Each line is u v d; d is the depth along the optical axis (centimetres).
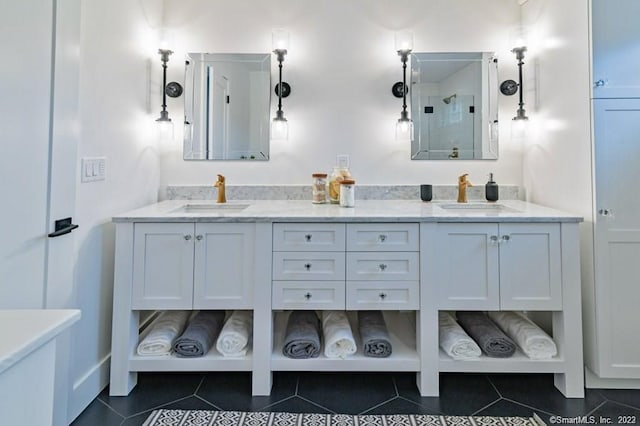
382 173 254
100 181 185
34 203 132
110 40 193
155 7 245
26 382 64
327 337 187
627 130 183
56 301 143
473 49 252
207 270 182
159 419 162
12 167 122
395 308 182
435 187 252
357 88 253
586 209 189
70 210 151
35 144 132
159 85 248
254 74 253
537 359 180
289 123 254
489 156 253
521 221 179
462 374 200
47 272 138
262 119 253
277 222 181
